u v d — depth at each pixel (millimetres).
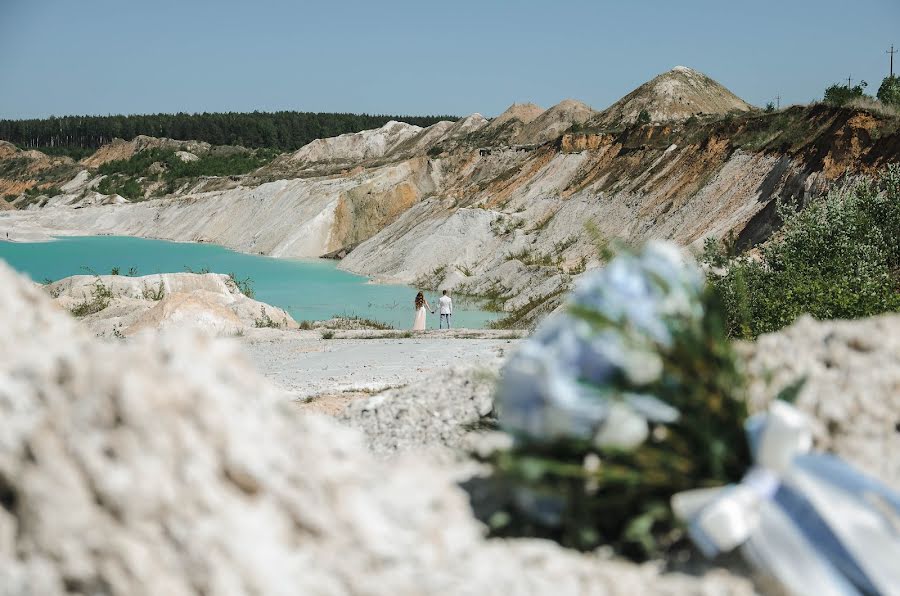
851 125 30375
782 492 3242
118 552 2727
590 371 3463
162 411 2928
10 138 193125
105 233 82750
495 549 3393
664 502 3422
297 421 3361
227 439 2963
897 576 2980
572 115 92250
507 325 29859
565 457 3506
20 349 3338
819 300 11203
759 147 36562
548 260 40906
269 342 19312
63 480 2811
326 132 174000
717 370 3523
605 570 3301
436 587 2975
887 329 5160
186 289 28125
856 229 14664
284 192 72000
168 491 2797
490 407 6602
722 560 3354
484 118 107938
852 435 4324
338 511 3029
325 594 2791
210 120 174375
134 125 186250
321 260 60312
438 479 3938
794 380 4648
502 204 50969
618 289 3609
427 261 46594
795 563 3037
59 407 2932
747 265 14406
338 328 24688
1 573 2760
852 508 3205
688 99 86000
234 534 2785
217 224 74812
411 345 16797
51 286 27609
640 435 3418
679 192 39438
